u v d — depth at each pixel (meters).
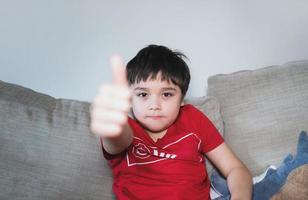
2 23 1.20
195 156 1.00
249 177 1.00
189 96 1.35
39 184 0.99
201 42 1.32
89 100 1.30
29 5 1.20
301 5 1.35
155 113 0.94
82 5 1.22
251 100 1.17
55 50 1.25
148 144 0.98
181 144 0.99
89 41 1.25
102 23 1.25
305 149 1.03
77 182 1.01
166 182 0.96
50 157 1.01
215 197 1.03
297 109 1.14
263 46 1.37
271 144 1.14
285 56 1.40
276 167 1.09
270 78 1.18
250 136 1.15
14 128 1.01
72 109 1.08
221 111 1.18
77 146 1.02
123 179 0.99
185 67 1.00
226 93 1.18
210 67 1.35
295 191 0.95
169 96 0.96
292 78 1.17
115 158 0.97
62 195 1.00
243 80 1.19
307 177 0.95
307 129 1.13
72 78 1.28
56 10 1.21
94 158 1.03
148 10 1.26
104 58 1.28
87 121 1.06
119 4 1.24
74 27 1.24
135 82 0.94
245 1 1.31
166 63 0.94
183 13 1.29
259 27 1.35
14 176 0.99
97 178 1.02
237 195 0.94
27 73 1.25
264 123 1.15
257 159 1.13
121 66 0.66
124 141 0.89
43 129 1.02
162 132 1.01
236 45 1.35
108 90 0.64
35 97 1.07
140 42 1.28
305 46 1.40
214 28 1.32
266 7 1.33
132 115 1.02
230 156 1.04
